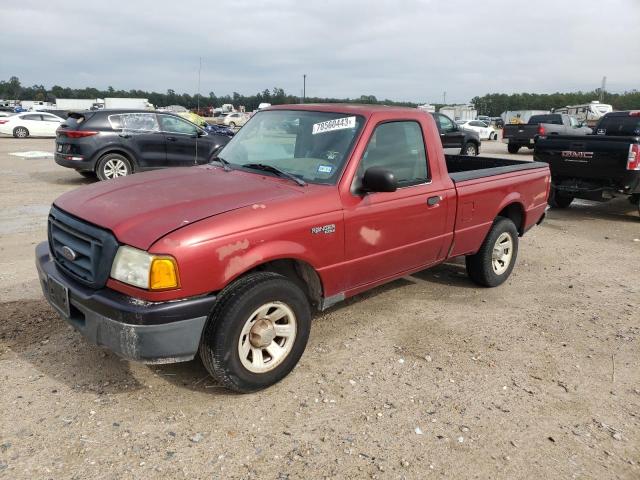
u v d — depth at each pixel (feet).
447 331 15.16
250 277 10.99
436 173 15.34
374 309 16.53
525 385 12.44
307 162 13.43
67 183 39.04
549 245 25.73
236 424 10.45
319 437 10.18
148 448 9.63
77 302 10.57
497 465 9.67
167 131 39.24
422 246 15.12
